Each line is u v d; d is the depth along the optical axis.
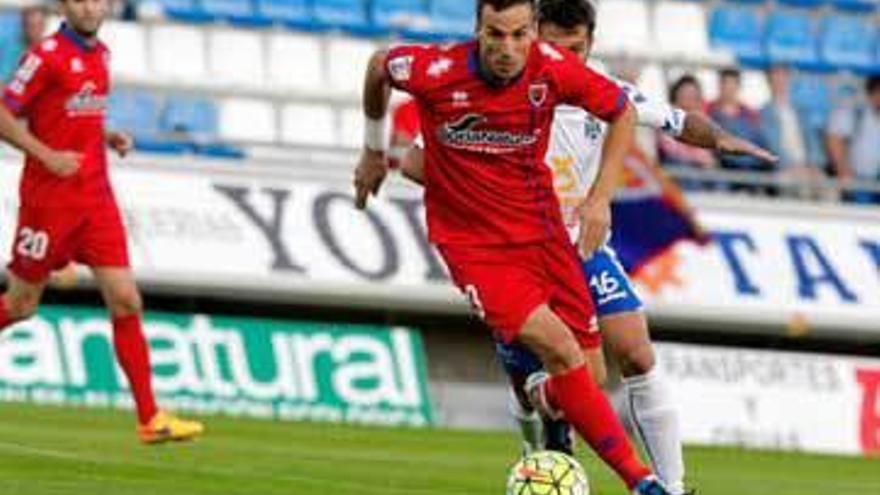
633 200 53.88
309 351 50.38
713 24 61.81
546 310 24.97
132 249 49.75
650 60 57.94
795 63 61.03
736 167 56.56
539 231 25.06
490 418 53.72
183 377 48.88
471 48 24.58
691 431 52.38
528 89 24.50
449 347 53.91
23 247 34.50
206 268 50.44
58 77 33.62
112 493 26.69
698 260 54.34
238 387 49.44
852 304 55.75
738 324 54.50
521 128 24.69
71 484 27.59
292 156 53.25
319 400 50.19
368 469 34.94
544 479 24.59
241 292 50.66
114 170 50.12
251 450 37.41
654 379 27.75
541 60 24.52
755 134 56.28
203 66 55.59
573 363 24.95
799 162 57.41
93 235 34.19
